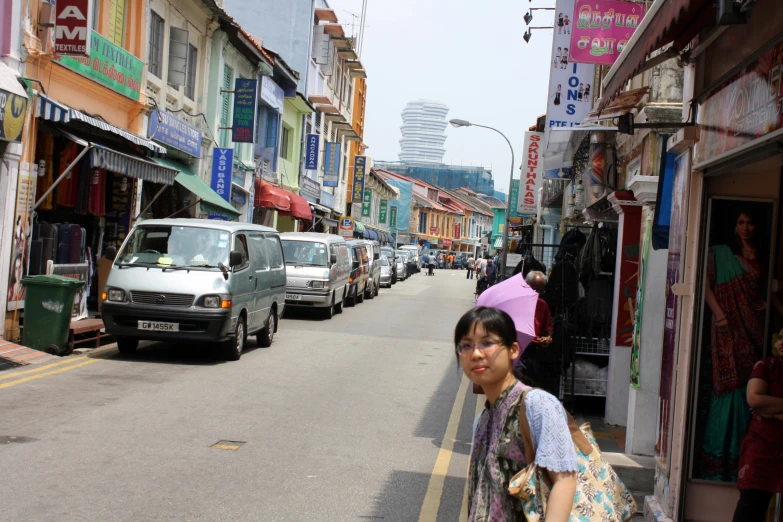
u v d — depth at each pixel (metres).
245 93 24.09
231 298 12.24
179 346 13.97
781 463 4.67
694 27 5.25
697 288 5.68
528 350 9.91
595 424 9.95
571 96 13.84
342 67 45.56
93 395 9.31
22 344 11.77
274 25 35.53
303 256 21.31
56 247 13.30
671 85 8.88
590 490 3.00
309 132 38.00
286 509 5.87
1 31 11.96
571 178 18.44
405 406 10.24
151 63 18.81
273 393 10.30
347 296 25.61
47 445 7.10
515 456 2.88
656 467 6.33
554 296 10.31
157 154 19.17
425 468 7.33
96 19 15.56
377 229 65.62
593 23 9.56
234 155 25.75
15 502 5.59
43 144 13.44
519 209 30.55
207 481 6.40
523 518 2.87
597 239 10.80
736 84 4.94
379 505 6.13
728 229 5.68
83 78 14.59
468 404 10.78
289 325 19.11
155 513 5.56
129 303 11.95
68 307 11.83
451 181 144.88
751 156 4.72
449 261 91.38
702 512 5.68
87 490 5.95
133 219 16.97
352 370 12.79
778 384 4.75
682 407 5.73
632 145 10.52
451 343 17.75
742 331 5.68
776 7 4.44
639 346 7.91
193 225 13.06
